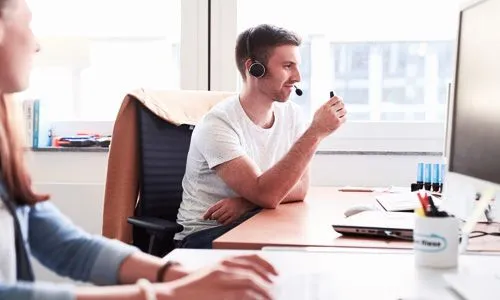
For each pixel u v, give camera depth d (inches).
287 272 39.8
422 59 106.6
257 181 72.2
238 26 107.1
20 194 38.4
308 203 75.5
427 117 106.9
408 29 106.4
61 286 30.6
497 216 58.8
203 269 33.7
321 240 50.4
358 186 104.3
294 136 86.9
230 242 49.1
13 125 38.4
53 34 112.0
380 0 106.7
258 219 62.0
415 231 42.3
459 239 46.1
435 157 103.9
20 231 38.0
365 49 107.7
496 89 42.8
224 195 80.0
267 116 83.4
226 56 106.6
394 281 37.8
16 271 37.8
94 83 111.7
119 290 30.5
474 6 48.8
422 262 41.6
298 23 108.4
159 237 73.0
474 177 47.1
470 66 49.0
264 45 80.0
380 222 54.0
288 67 80.8
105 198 81.4
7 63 38.4
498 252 46.3
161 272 39.8
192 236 75.7
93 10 111.2
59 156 107.3
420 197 44.5
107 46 111.4
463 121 50.2
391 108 107.7
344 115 75.4
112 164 81.4
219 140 77.1
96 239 43.6
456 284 35.5
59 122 110.8
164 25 110.4
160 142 83.8
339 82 108.5
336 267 41.4
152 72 111.2
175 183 85.3
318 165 105.0
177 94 88.8
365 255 45.1
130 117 82.0
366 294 34.9
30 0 111.8
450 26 105.4
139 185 82.7
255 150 82.0
